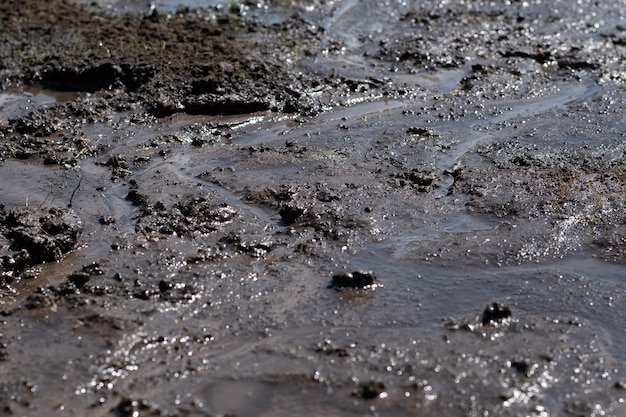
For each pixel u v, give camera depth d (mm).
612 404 2436
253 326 2543
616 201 2781
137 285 2607
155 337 2521
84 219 2762
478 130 3021
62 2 3604
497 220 2750
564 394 2447
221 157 2932
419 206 2783
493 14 3572
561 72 3262
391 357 2490
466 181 2850
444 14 3547
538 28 3490
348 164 2900
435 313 2566
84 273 2623
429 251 2678
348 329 2539
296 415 2418
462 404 2430
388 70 3258
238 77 3186
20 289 2621
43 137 3002
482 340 2521
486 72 3248
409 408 2424
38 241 2668
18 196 2820
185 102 3100
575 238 2703
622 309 2574
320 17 3516
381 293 2600
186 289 2600
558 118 3062
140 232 2721
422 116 3076
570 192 2809
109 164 2914
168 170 2893
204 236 2713
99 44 3316
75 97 3156
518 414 2420
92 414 2422
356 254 2678
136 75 3184
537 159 2914
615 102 3121
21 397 2441
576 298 2592
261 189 2824
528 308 2576
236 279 2623
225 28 3430
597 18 3557
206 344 2516
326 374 2467
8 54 3309
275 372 2471
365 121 3057
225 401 2434
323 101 3129
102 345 2508
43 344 2514
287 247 2691
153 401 2434
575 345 2516
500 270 2645
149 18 3492
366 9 3562
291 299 2588
